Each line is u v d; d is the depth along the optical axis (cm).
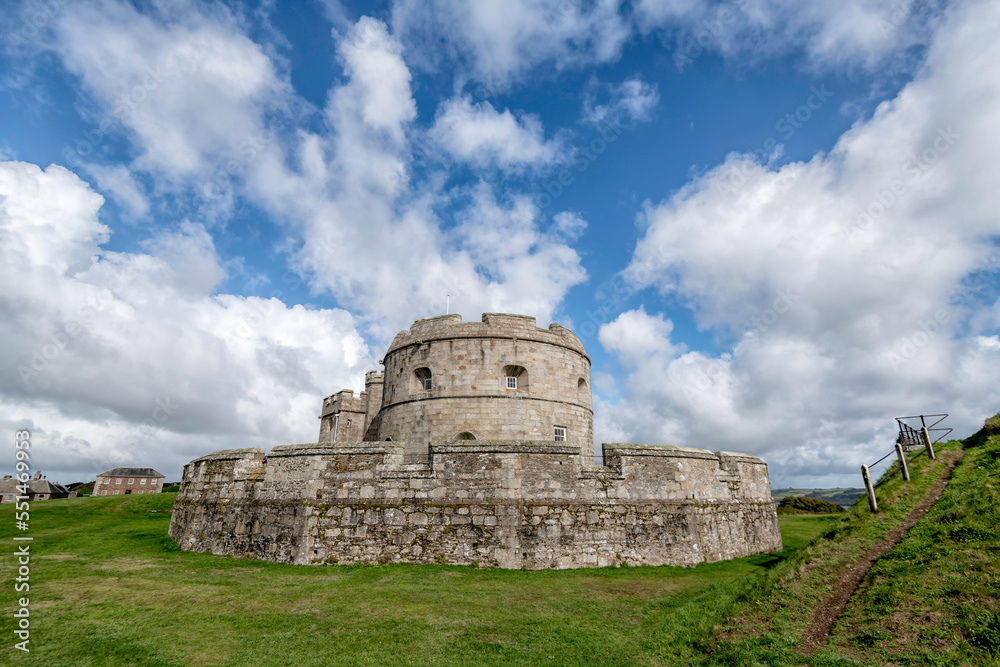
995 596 863
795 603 1083
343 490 1889
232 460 2120
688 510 2019
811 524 3506
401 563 1783
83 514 3309
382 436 3133
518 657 1001
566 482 1908
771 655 902
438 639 1089
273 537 1891
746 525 2258
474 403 2778
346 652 1017
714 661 930
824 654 864
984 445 1686
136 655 966
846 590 1088
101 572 1612
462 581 1580
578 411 3011
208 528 2092
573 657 1000
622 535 1891
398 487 1880
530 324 3016
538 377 2888
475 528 1814
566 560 1805
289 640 1073
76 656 952
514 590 1485
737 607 1157
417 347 2983
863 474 1477
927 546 1115
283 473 1969
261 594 1406
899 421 2148
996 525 1073
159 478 10294
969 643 789
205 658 973
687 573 1772
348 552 1809
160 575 1611
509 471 1883
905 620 891
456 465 1891
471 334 2889
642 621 1209
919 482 1539
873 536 1288
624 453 2012
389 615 1237
